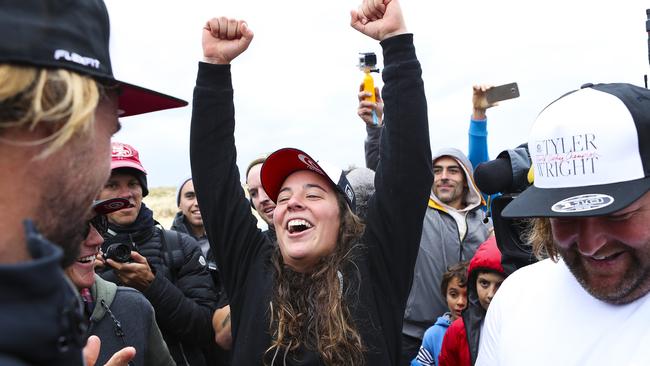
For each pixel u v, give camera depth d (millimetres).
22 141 800
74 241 897
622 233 1464
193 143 2453
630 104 1464
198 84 2445
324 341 2090
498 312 1821
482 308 3117
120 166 3332
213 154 2438
